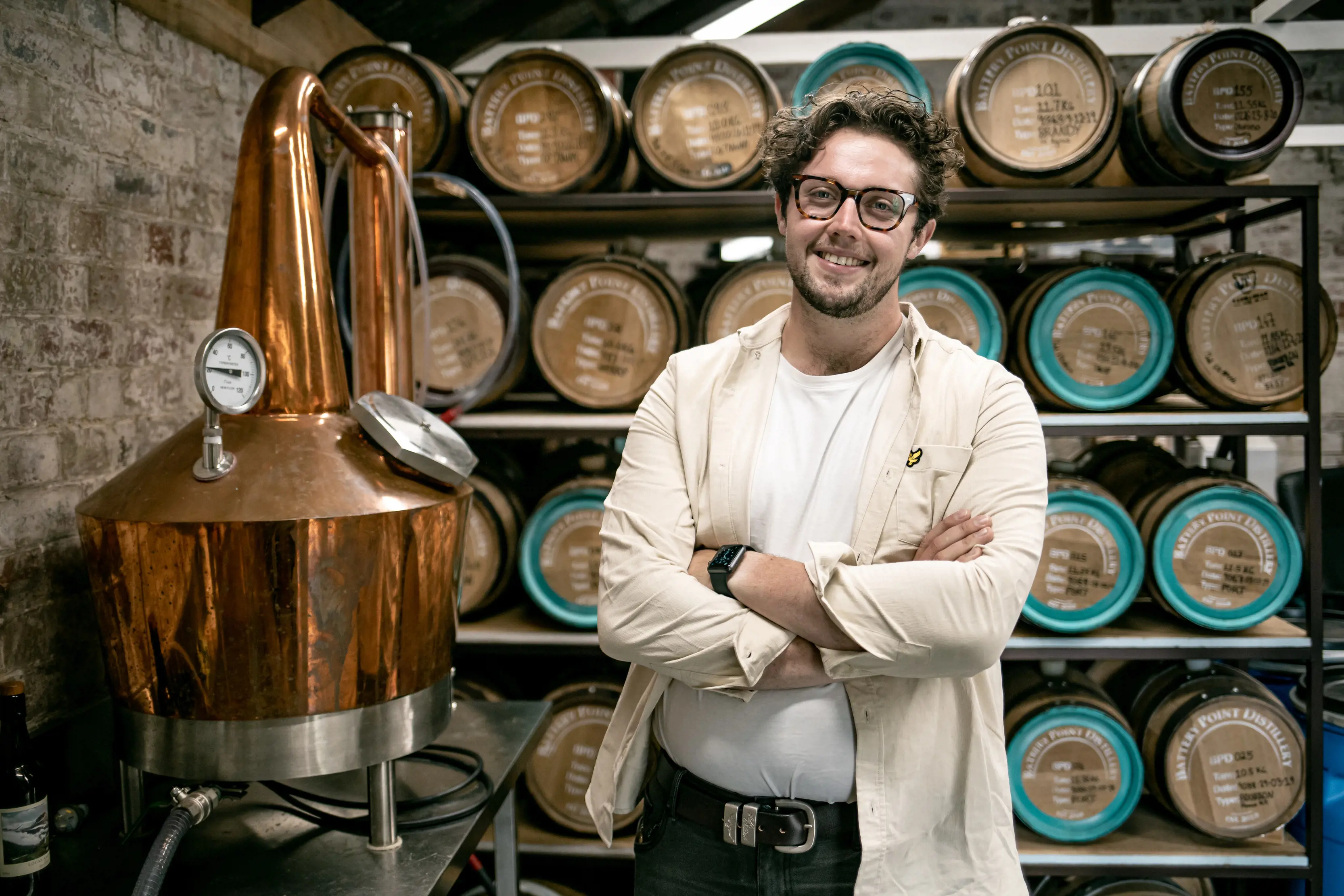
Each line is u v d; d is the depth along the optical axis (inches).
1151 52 120.8
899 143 47.1
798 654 45.7
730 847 48.4
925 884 47.2
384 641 45.8
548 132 91.0
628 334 94.3
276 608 42.4
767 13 141.1
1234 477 93.6
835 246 46.2
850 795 47.5
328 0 107.7
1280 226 150.3
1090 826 90.0
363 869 47.6
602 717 94.0
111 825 54.1
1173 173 86.4
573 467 110.8
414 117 89.8
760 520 50.2
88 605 64.9
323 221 67.3
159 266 73.4
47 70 60.7
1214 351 89.5
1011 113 88.3
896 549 48.2
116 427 68.2
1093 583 89.7
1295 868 88.3
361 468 46.4
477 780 58.9
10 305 57.7
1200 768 89.7
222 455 44.0
